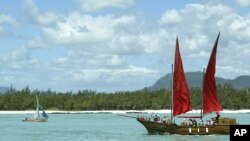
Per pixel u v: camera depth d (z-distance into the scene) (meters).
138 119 88.81
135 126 137.75
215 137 84.56
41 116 172.25
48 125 145.38
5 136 99.75
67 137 96.50
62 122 166.00
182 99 85.19
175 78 85.50
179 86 85.38
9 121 174.75
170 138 84.56
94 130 118.00
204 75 85.69
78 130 118.62
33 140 89.81
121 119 196.88
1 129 124.62
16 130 119.94
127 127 132.25
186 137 85.06
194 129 85.19
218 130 84.81
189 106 85.12
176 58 85.44
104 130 117.69
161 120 89.31
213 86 85.25
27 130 119.56
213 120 85.94
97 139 90.25
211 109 85.44
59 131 115.56
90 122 167.50
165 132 86.62
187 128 85.44
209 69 85.12
